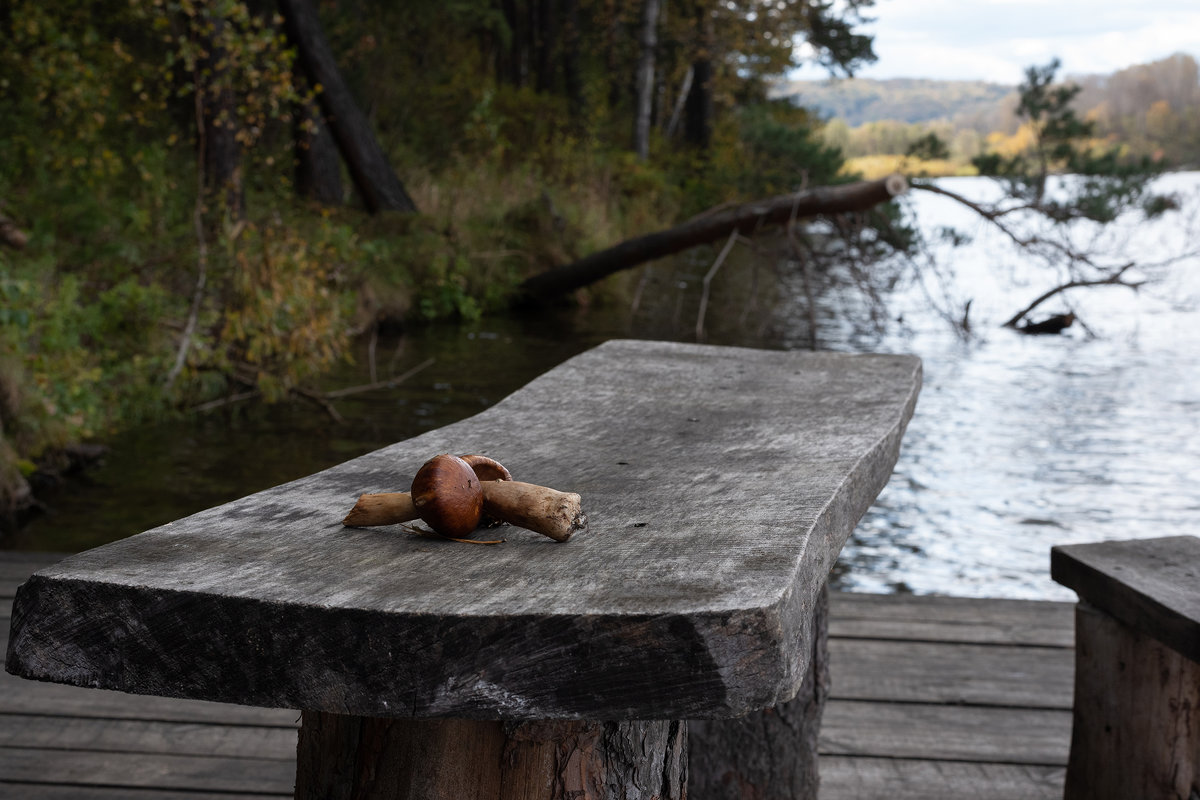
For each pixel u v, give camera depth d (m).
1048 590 5.25
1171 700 2.19
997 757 2.96
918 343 12.56
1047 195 12.59
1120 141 13.63
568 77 25.72
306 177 14.12
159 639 0.97
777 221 12.40
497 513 1.22
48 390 6.48
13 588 4.06
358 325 11.62
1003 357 11.78
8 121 9.16
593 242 16.00
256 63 10.17
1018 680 3.44
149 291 8.12
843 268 17.23
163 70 9.42
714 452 1.74
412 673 0.92
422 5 20.30
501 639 0.91
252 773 2.81
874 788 2.80
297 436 7.53
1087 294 17.08
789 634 0.94
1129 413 9.13
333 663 0.94
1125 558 2.32
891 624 3.90
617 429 1.95
